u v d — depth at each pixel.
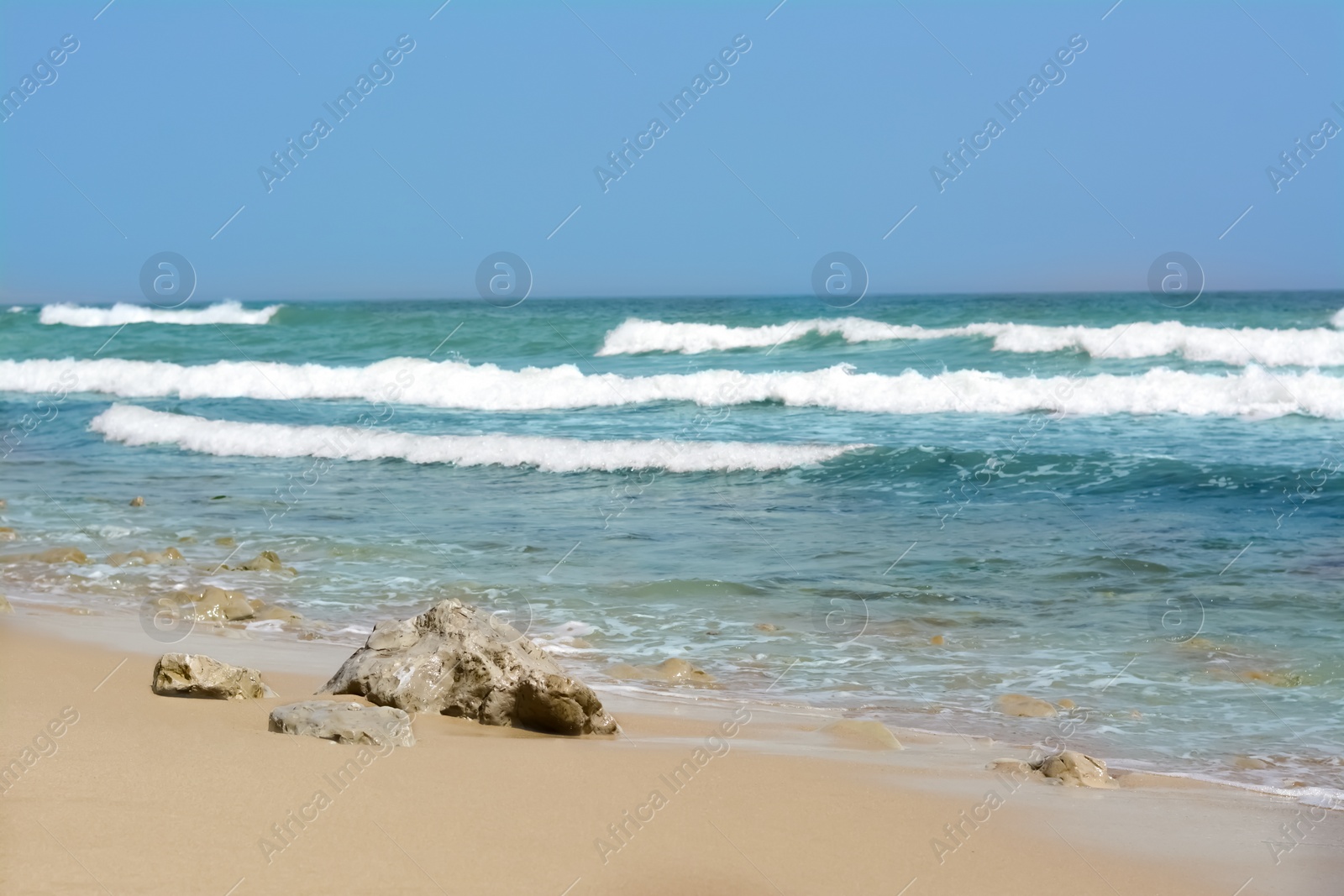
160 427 20.36
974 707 7.12
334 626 8.99
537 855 4.20
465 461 17.33
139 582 10.45
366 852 4.07
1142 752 6.30
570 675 6.38
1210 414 18.91
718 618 9.29
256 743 5.31
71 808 4.30
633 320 29.80
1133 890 4.32
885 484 14.85
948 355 25.36
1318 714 6.93
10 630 8.12
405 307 72.38
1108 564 10.64
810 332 28.11
